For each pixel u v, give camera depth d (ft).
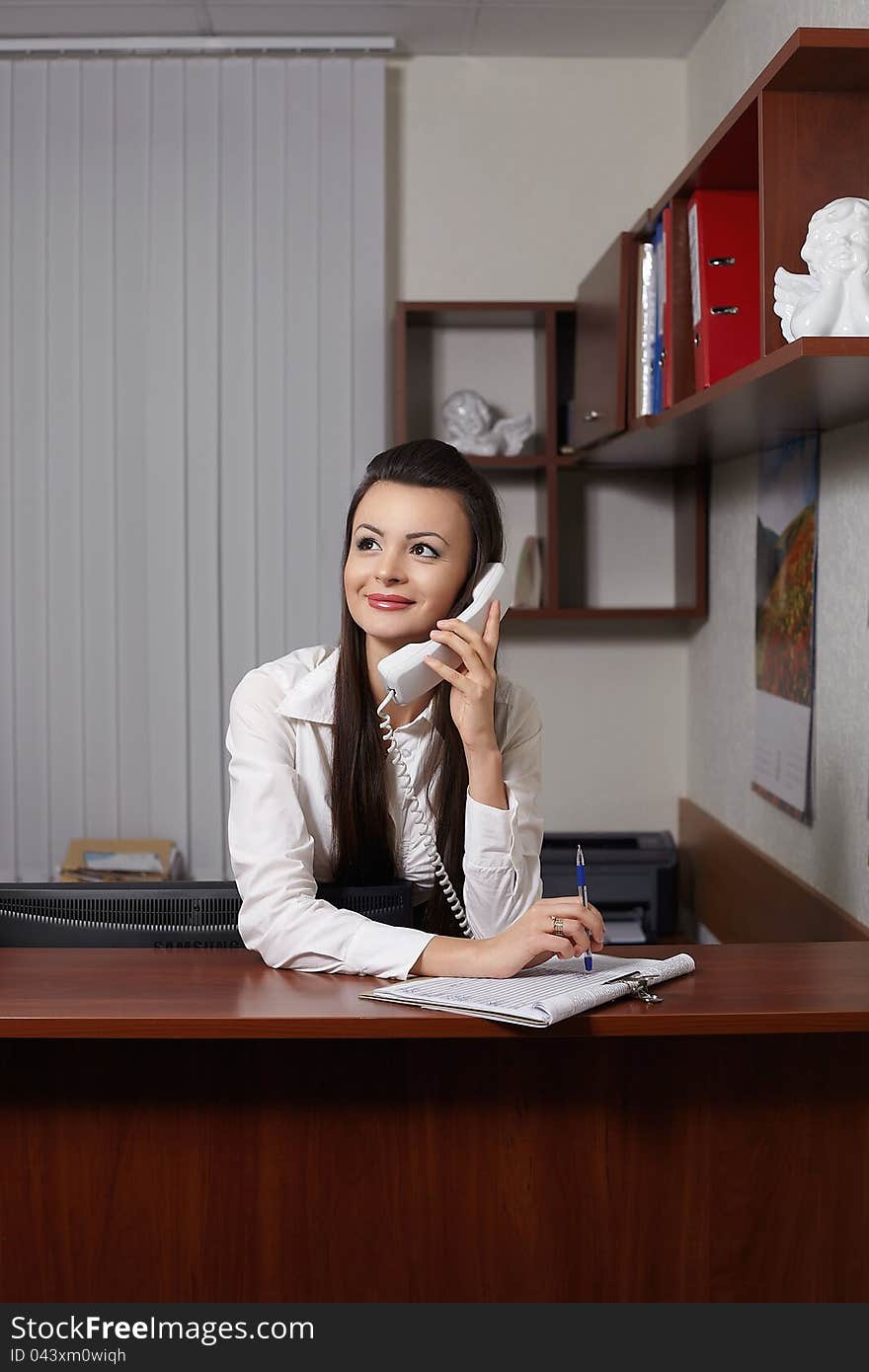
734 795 10.44
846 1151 4.54
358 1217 4.45
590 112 11.64
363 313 11.35
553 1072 4.46
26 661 11.43
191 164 11.24
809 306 5.24
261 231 11.28
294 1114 4.43
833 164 5.63
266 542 11.41
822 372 5.51
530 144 11.63
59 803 11.49
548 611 11.14
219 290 11.30
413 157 11.62
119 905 5.14
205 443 11.36
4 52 11.11
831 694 8.00
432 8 10.56
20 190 11.21
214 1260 4.44
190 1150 4.42
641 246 8.47
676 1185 4.51
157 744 11.50
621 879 11.12
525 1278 4.49
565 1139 4.48
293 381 11.36
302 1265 4.45
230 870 11.52
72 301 11.27
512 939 4.44
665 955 4.87
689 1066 4.49
